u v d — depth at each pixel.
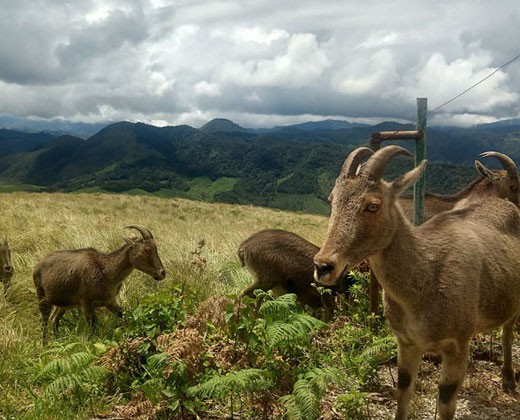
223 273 3.38
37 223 5.20
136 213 8.59
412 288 1.41
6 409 1.70
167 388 1.58
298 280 2.56
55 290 2.61
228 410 1.67
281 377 1.69
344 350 2.07
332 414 1.62
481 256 1.53
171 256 3.59
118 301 2.92
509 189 2.53
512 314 1.68
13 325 2.52
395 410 1.70
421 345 1.46
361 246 1.30
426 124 2.47
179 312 1.93
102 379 1.82
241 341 1.77
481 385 1.87
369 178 1.32
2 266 2.99
